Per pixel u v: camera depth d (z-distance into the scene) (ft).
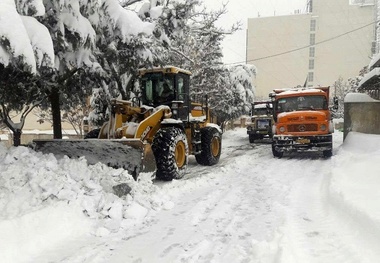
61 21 16.84
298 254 9.26
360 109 34.22
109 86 25.16
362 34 166.61
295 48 175.94
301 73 175.73
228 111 55.11
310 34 173.47
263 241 10.42
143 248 10.75
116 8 19.27
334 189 15.01
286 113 31.14
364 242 9.83
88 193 14.14
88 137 23.03
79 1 17.98
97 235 11.82
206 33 40.52
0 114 27.14
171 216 13.91
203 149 27.30
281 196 16.44
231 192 17.52
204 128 28.17
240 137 60.95
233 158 32.19
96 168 16.57
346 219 11.84
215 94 49.08
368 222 10.41
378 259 8.66
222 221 13.12
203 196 17.03
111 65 21.70
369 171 16.47
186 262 9.62
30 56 13.01
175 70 23.84
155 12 21.77
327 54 171.42
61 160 16.55
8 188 13.09
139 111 21.93
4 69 18.01
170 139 20.03
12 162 15.40
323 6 170.40
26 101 25.39
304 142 29.22
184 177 22.15
